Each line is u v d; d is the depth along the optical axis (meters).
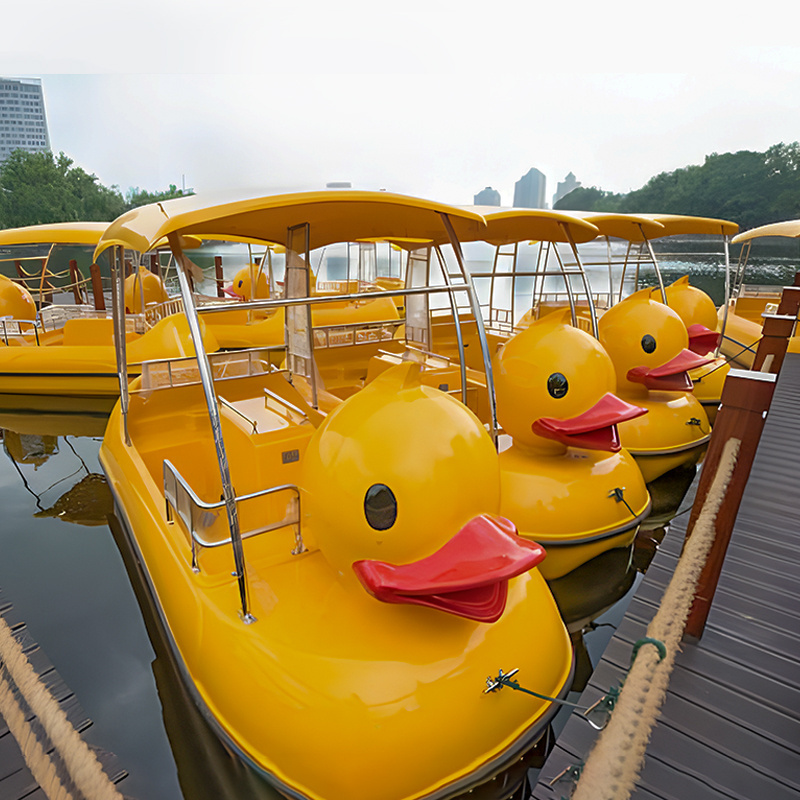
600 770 1.78
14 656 2.20
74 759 1.79
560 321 4.60
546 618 3.00
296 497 3.02
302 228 4.35
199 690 2.78
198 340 2.66
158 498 4.03
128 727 3.12
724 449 2.37
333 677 2.35
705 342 7.71
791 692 2.33
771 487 4.49
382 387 2.61
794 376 8.44
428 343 6.15
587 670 3.54
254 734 2.43
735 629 2.71
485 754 2.47
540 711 2.70
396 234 4.88
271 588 2.88
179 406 5.07
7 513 5.77
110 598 4.37
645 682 2.02
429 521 2.31
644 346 6.12
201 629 2.82
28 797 1.97
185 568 3.20
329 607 2.70
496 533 2.33
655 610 2.98
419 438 2.38
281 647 2.50
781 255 32.53
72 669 3.59
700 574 2.54
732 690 2.34
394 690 2.33
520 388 4.46
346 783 2.21
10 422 8.70
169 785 2.76
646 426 6.30
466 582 2.12
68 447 7.64
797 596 3.00
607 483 4.65
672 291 8.59
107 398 9.33
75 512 5.80
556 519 4.43
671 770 2.00
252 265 13.05
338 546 2.51
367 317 11.75
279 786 2.31
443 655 2.47
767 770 2.00
